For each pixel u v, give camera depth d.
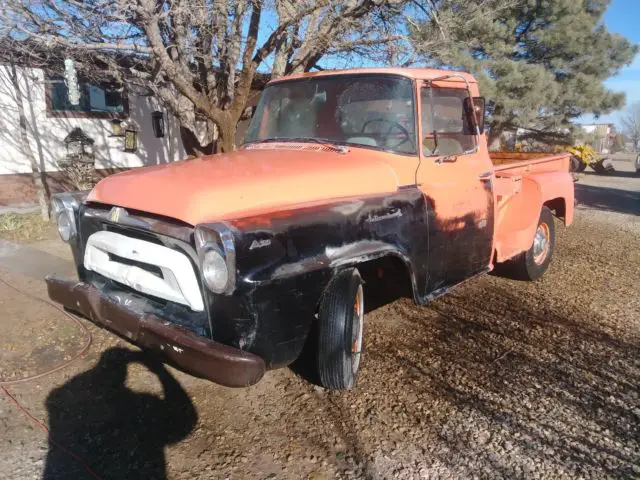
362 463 2.87
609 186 18.52
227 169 3.34
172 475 2.73
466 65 15.93
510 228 5.25
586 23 18.16
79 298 3.34
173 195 2.92
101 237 3.31
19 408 3.26
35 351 3.97
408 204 3.65
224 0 6.12
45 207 8.41
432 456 2.93
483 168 4.55
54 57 7.21
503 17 16.34
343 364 3.34
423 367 3.92
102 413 3.26
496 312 5.04
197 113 7.41
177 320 2.92
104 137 11.38
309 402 3.44
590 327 4.74
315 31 7.25
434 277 4.01
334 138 4.09
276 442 3.03
